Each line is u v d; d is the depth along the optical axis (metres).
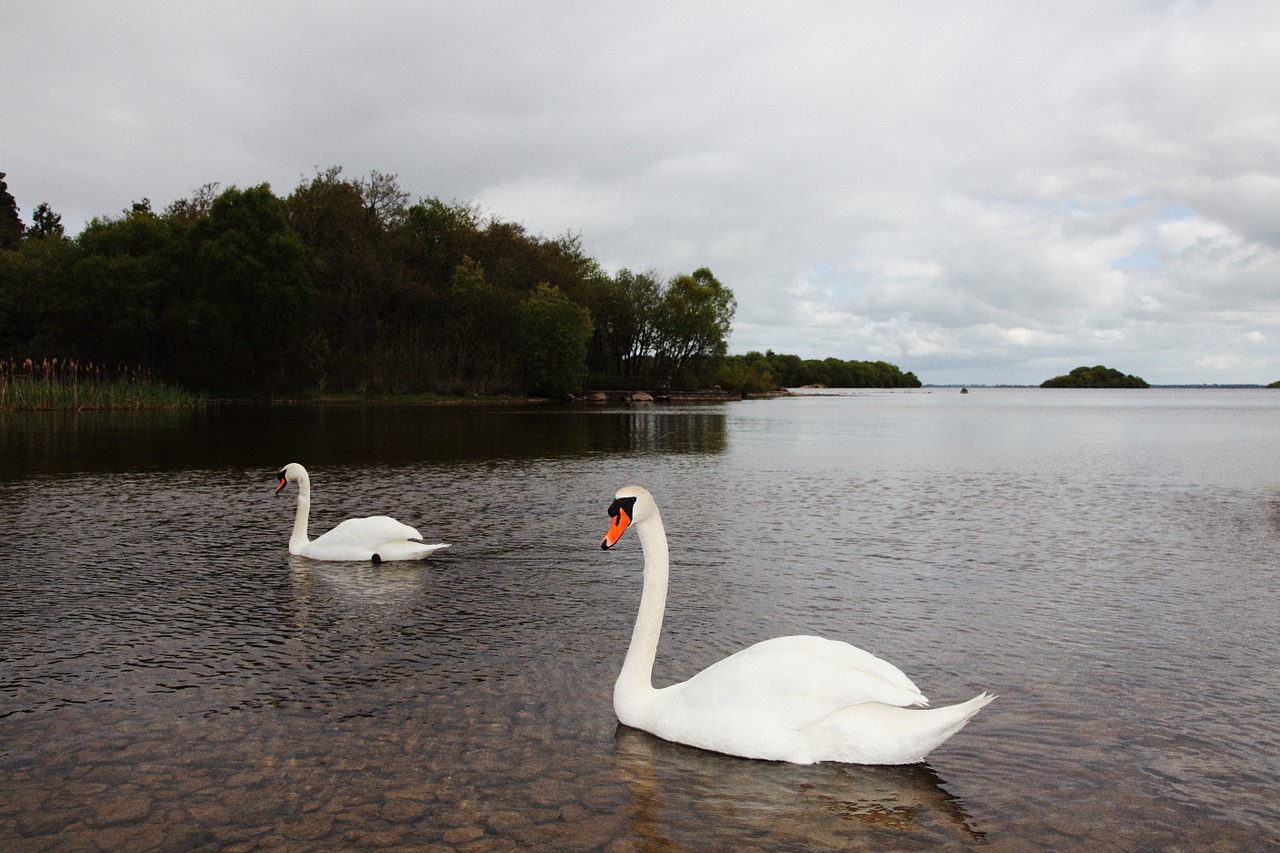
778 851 4.39
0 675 6.83
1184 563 11.45
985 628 8.34
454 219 80.75
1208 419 62.06
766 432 40.38
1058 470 24.11
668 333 96.19
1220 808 4.91
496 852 4.33
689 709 5.60
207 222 58.19
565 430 38.41
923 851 4.41
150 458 22.92
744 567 11.04
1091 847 4.48
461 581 10.17
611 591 9.72
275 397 61.06
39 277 56.56
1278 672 7.14
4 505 15.21
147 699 6.34
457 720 5.98
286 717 6.02
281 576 10.34
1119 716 6.20
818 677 5.30
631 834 4.52
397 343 69.62
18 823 4.58
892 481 20.98
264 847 4.36
